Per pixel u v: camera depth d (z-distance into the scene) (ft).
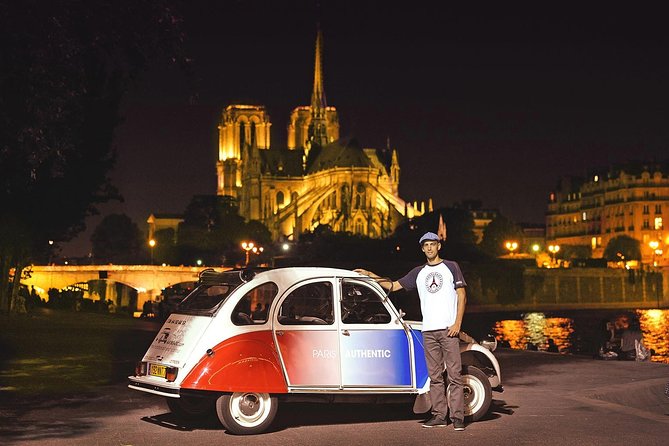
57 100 42.75
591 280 583.17
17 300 166.20
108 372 67.51
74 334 110.83
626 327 82.94
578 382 60.18
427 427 42.47
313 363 41.75
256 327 41.32
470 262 560.20
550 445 37.91
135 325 136.26
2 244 163.43
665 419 44.75
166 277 474.49
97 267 451.94
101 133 179.83
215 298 43.62
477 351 44.98
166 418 45.39
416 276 43.80
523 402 50.67
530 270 557.33
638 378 61.82
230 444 38.22
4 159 44.34
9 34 39.86
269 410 40.93
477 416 44.09
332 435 40.45
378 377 42.60
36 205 173.47
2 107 41.81
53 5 40.01
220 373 40.22
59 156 45.73
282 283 42.37
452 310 42.06
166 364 41.34
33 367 71.26
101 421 44.32
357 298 43.37
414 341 43.47
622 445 37.88
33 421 44.19
